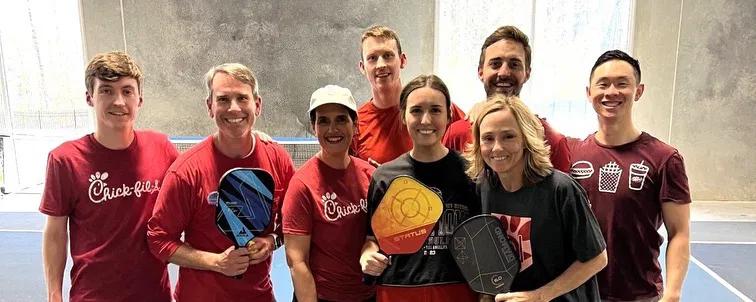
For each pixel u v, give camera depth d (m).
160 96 7.52
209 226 2.22
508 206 2.03
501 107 1.96
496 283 2.01
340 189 2.24
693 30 6.91
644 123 7.21
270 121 7.52
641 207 2.29
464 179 2.14
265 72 7.39
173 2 7.28
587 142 2.48
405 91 2.16
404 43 7.25
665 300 2.25
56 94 7.89
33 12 7.62
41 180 8.14
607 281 2.34
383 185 2.15
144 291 2.31
